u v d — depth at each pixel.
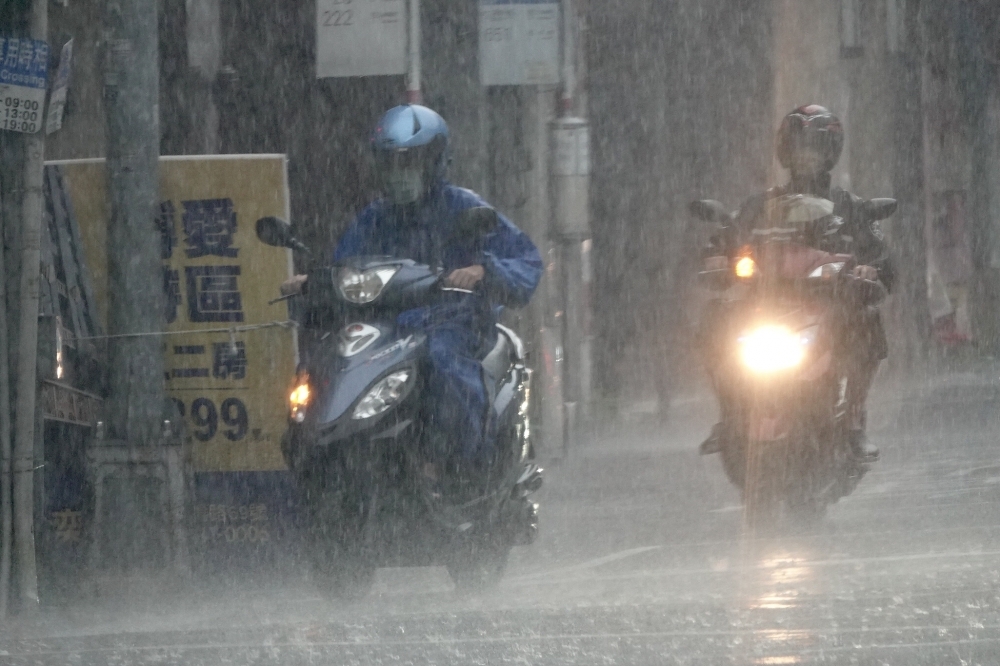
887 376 98.81
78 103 42.09
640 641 20.31
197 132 48.16
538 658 19.39
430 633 21.77
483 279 27.34
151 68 31.14
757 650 19.39
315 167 52.25
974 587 24.09
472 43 53.62
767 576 27.25
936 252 124.25
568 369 57.91
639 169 98.44
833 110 94.19
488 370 27.64
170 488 30.94
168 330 32.25
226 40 51.22
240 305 32.06
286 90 51.69
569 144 56.47
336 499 26.19
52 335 30.33
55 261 32.28
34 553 28.92
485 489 27.33
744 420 33.66
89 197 32.31
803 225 33.94
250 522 32.47
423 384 26.31
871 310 34.50
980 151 131.25
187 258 32.09
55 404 31.48
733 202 97.50
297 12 51.50
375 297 26.50
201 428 32.41
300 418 26.28
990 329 130.25
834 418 33.53
